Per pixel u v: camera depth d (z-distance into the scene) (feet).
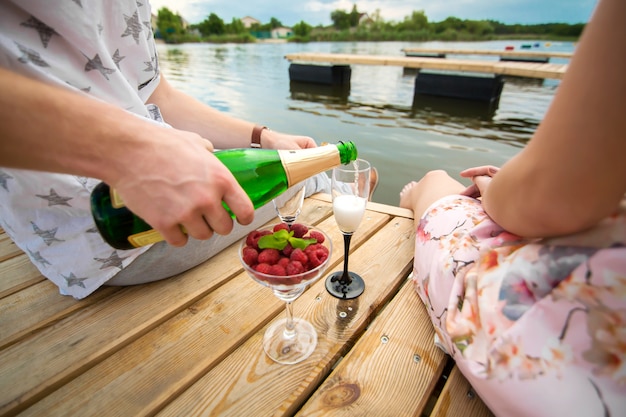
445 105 19.01
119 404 2.33
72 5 2.52
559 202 1.70
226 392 2.42
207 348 2.75
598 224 1.84
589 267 1.81
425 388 2.45
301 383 2.48
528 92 21.61
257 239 2.46
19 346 2.78
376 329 2.94
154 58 3.74
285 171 2.64
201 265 3.75
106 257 3.10
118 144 1.71
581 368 1.76
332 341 2.83
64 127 1.60
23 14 2.42
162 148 1.76
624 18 1.33
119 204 2.02
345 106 19.01
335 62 26.55
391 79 27.58
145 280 3.44
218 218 1.84
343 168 3.13
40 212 2.85
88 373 2.56
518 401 1.90
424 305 3.20
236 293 3.35
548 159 1.65
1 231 4.49
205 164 1.80
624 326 1.69
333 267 3.77
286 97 21.24
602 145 1.47
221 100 19.94
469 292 2.38
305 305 3.22
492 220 2.64
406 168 10.55
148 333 2.91
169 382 2.48
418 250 3.30
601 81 1.42
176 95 4.34
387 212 4.88
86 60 2.76
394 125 15.26
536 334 1.90
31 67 2.39
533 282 2.03
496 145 12.55
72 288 3.23
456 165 10.73
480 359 2.16
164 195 1.78
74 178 2.75
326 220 4.70
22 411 2.33
